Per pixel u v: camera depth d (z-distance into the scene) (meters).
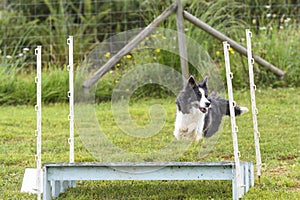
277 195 8.20
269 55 17.89
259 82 17.45
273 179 9.20
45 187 8.04
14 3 21.80
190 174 7.90
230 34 18.34
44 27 20.80
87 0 22.33
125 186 9.03
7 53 19.25
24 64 17.75
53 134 13.05
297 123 13.52
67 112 15.52
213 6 18.47
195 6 18.67
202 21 16.70
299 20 20.02
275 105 15.38
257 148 9.06
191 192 8.55
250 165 8.87
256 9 19.64
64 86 17.14
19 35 20.52
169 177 7.90
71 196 8.36
